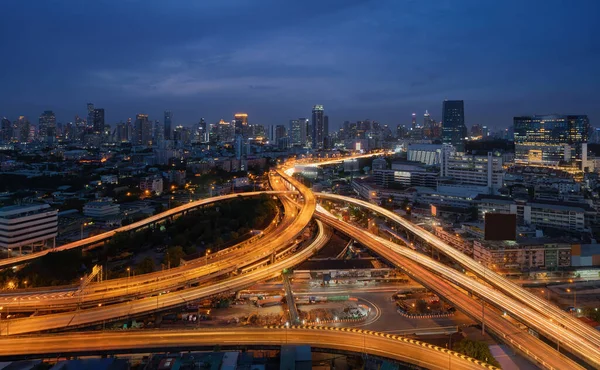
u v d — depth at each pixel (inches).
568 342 7539.4
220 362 6141.7
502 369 6978.4
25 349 6850.4
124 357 6934.1
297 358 6195.9
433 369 6363.2
